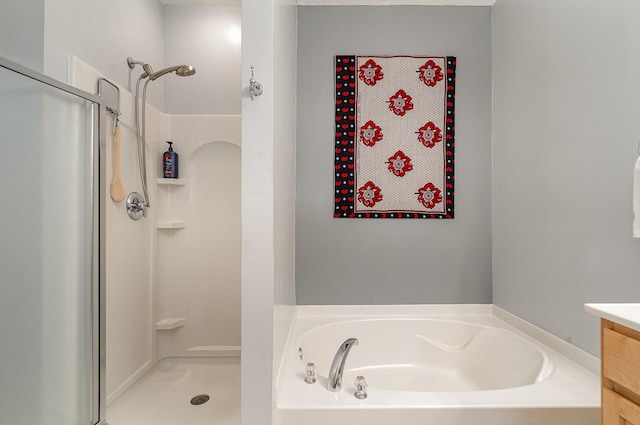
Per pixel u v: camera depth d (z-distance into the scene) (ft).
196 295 8.86
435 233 7.75
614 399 3.07
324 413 4.01
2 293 3.76
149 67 7.45
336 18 7.74
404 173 7.68
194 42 8.84
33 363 4.12
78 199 4.76
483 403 4.11
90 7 6.20
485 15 7.78
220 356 8.75
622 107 4.33
